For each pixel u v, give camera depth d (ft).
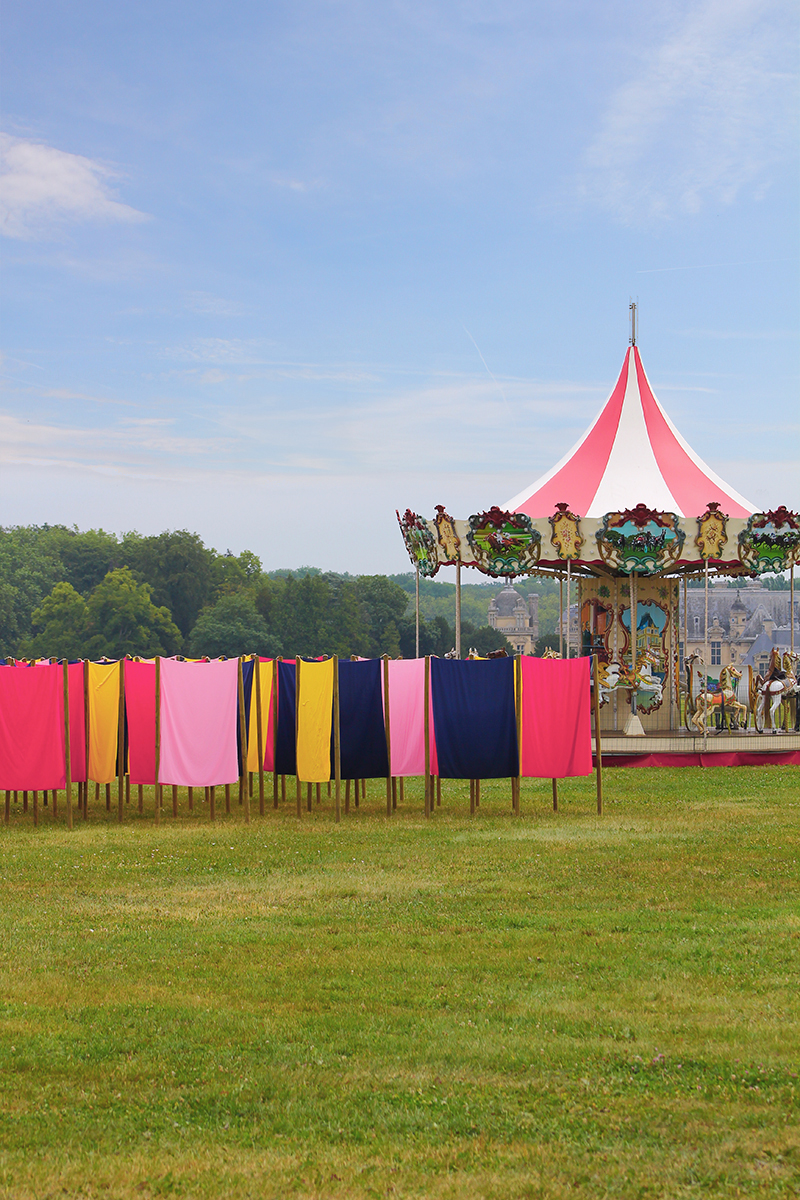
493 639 397.39
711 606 370.94
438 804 74.95
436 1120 23.99
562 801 74.74
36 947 37.91
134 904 44.86
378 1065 27.17
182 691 67.92
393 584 420.36
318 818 69.31
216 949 37.58
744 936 38.68
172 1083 26.16
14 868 52.90
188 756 67.72
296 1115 24.36
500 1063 27.20
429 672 67.62
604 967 35.09
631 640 100.68
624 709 109.70
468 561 96.63
